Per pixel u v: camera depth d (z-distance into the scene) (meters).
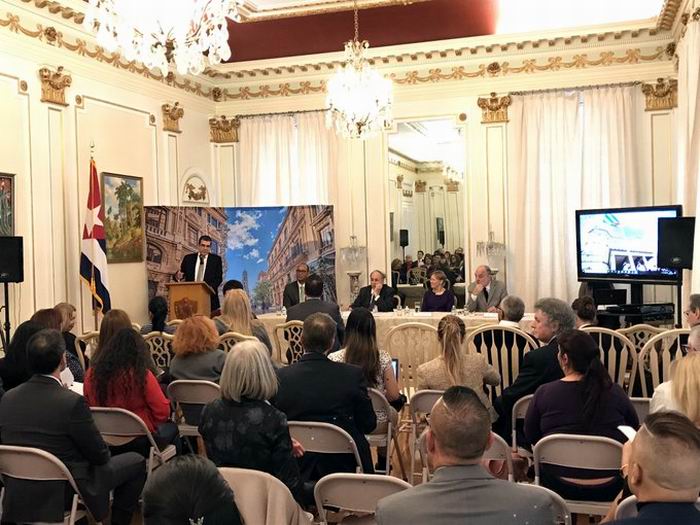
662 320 7.48
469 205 9.66
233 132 10.43
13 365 4.21
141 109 8.74
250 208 9.62
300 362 3.34
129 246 8.39
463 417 1.80
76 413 3.04
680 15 7.72
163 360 5.30
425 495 1.78
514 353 4.59
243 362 2.77
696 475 1.50
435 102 9.73
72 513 2.99
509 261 9.54
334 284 9.92
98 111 7.97
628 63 8.98
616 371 4.79
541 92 9.29
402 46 9.42
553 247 9.27
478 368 3.96
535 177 9.30
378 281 8.47
